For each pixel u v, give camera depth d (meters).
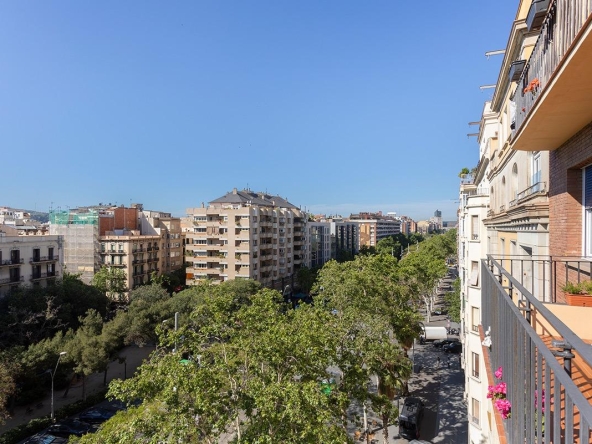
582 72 4.46
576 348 2.22
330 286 27.48
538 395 2.97
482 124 22.84
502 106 15.66
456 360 37.28
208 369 12.01
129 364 37.19
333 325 16.95
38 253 41.06
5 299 33.91
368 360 18.06
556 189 7.86
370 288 24.95
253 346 12.96
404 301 28.02
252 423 11.90
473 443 18.27
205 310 16.00
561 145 7.55
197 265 56.25
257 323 14.60
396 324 24.88
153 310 34.19
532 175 10.98
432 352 40.09
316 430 10.77
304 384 11.58
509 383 4.30
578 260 6.41
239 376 13.00
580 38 3.91
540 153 9.93
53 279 41.19
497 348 5.29
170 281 60.38
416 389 30.38
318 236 86.25
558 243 7.69
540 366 2.98
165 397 11.20
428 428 24.28
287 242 66.31
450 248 90.50
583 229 7.02
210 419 11.74
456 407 27.08
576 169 7.15
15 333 30.92
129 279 56.38
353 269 27.62
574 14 4.56
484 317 7.41
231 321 15.20
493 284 5.82
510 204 13.78
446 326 49.28
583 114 5.81
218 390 11.98
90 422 24.86
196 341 14.37
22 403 28.14
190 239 56.81
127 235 62.31
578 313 5.55
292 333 13.42
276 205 73.00
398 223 179.75
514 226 11.23
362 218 160.25
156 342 34.88
